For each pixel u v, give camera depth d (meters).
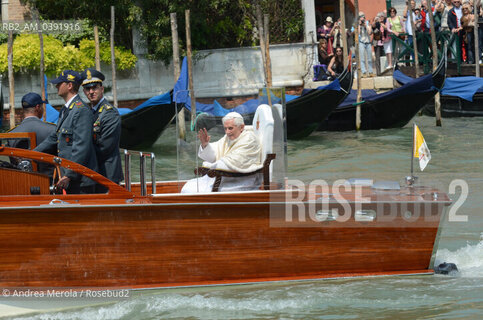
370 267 20.97
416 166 42.41
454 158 44.94
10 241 19.02
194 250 19.92
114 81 66.56
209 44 80.94
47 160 19.89
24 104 23.45
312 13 81.81
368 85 73.62
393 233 20.88
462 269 22.27
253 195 19.89
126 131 55.53
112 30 66.62
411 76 72.44
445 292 19.94
